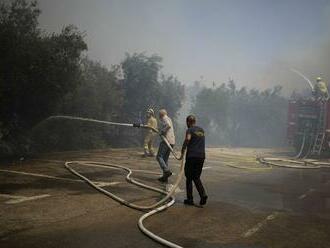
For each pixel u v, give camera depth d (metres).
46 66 12.84
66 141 15.50
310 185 10.28
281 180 10.93
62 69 13.36
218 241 5.11
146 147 14.16
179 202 7.21
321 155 19.19
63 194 7.16
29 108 13.48
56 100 13.88
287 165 14.77
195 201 7.41
